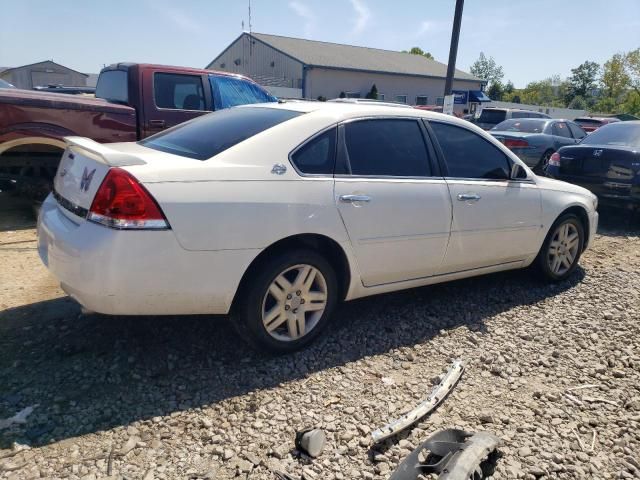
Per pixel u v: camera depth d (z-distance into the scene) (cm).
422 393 302
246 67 3922
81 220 284
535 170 1186
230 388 295
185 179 281
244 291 309
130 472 229
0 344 329
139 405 276
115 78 695
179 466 234
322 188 324
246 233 293
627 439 272
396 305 425
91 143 314
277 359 328
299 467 238
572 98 7575
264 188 302
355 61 3703
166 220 271
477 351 357
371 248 349
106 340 340
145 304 279
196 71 705
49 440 246
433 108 2130
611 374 337
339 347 350
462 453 224
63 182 327
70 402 275
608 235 720
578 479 244
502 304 440
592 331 396
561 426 280
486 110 2039
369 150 356
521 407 295
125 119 639
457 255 402
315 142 332
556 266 488
